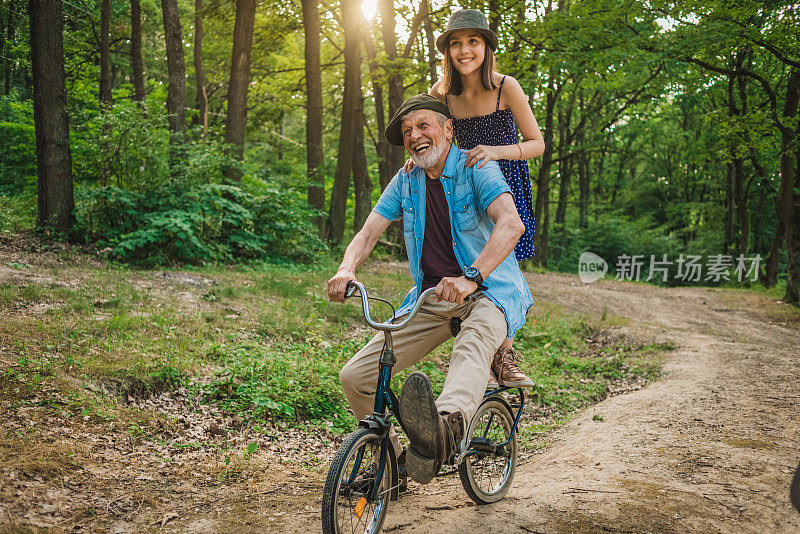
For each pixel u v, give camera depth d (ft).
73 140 42.34
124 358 18.69
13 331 19.31
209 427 16.31
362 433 8.85
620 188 133.59
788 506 11.07
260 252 42.19
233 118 45.14
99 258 33.30
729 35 44.60
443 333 10.42
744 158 70.54
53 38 35.09
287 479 13.50
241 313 26.71
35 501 10.77
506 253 9.28
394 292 36.99
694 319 47.29
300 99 72.69
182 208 37.04
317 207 51.34
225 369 19.66
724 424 17.85
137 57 56.85
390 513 10.93
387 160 64.13
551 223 128.98
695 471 13.21
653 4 46.70
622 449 15.28
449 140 10.18
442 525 10.25
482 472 11.59
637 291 67.05
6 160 58.03
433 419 8.32
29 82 79.87
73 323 21.03
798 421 18.20
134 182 37.45
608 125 85.25
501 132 12.10
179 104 42.34
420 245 10.34
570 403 23.97
